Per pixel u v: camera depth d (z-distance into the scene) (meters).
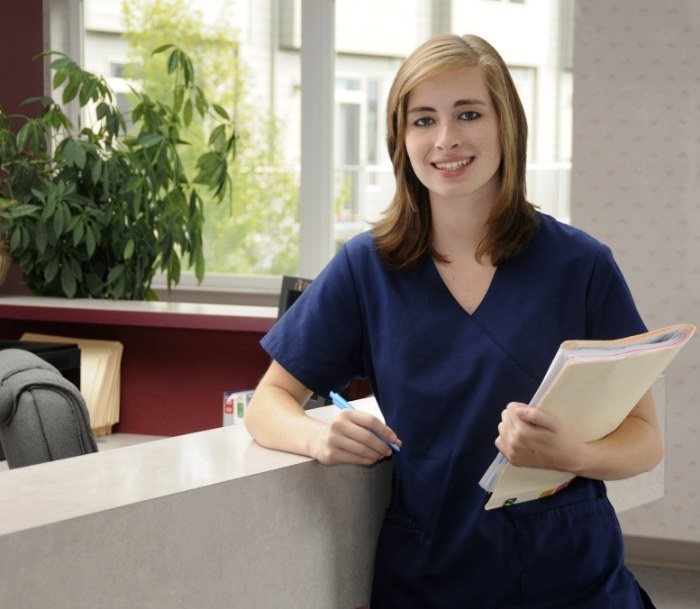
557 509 1.29
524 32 3.99
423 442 1.33
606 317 1.33
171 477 1.15
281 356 1.43
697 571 3.74
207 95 4.46
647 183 3.65
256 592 1.20
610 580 1.31
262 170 4.42
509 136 1.30
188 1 4.46
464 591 1.30
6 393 1.66
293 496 1.24
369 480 1.39
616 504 1.79
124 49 4.56
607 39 3.65
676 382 3.67
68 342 2.90
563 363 1.08
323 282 1.43
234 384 2.84
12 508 1.00
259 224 4.45
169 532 1.07
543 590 1.29
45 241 3.34
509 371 1.29
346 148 4.29
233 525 1.16
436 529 1.31
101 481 1.12
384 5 4.18
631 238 3.69
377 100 4.23
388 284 1.38
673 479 3.70
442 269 1.36
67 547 0.96
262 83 4.39
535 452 1.13
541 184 4.02
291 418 1.32
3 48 4.37
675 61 3.59
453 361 1.32
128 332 2.95
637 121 3.64
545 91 3.98
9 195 3.53
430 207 1.37
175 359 2.90
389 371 1.35
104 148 3.64
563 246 1.33
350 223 4.31
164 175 3.60
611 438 1.25
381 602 1.37
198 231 3.72
